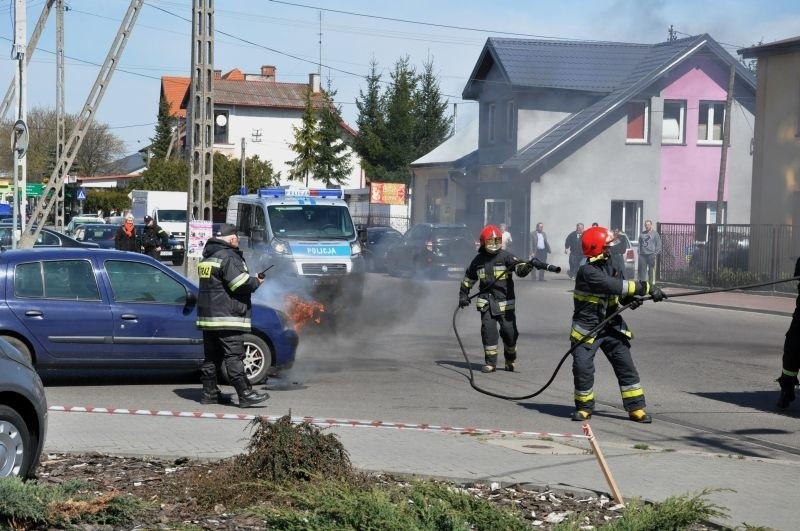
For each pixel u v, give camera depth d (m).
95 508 5.67
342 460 6.44
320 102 80.06
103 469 7.06
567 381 12.69
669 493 6.55
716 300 25.77
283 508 5.43
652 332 18.69
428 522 5.04
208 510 6.07
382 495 5.30
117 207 80.12
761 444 8.98
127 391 11.12
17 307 10.56
